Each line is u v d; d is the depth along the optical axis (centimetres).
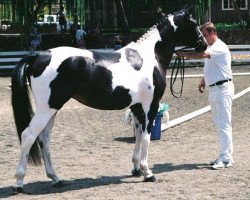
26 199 749
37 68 776
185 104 1809
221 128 936
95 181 854
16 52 3238
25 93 786
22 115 785
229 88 930
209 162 982
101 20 4759
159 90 854
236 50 3506
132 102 833
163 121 1418
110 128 1391
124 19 3544
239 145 1141
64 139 1252
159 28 884
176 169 930
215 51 916
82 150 1126
